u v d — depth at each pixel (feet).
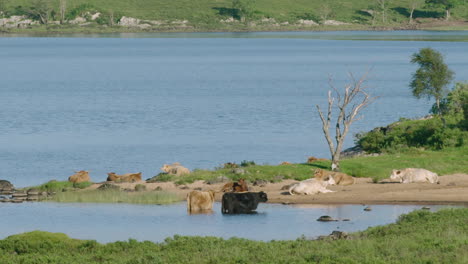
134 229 285.43
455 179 376.68
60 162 531.09
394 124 521.24
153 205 341.41
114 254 219.61
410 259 194.80
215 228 281.74
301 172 392.88
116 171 501.97
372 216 297.74
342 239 231.30
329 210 314.35
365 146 496.23
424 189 353.31
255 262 199.82
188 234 272.31
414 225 248.52
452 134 468.34
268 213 311.27
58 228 290.76
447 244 211.00
